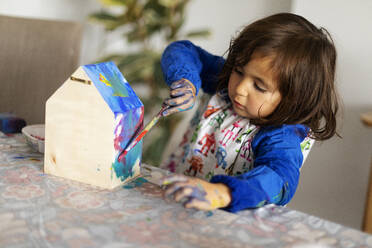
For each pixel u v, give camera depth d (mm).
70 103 615
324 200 1479
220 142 854
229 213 581
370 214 992
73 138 629
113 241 482
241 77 752
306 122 782
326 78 742
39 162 713
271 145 719
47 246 460
